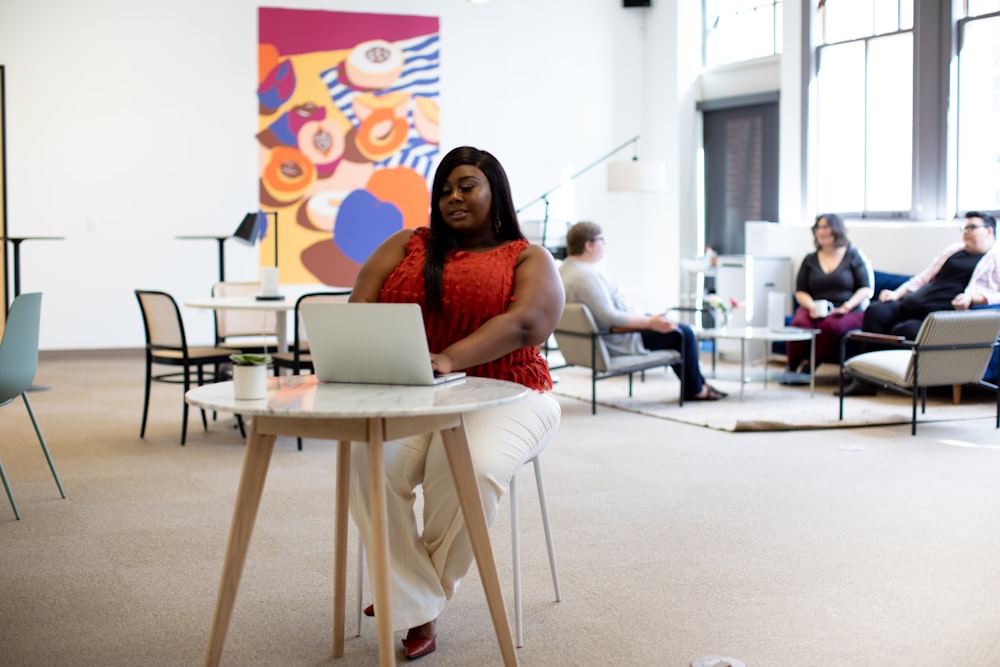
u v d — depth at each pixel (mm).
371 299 2742
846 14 8797
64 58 8953
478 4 9984
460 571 2562
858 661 2500
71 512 3973
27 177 8938
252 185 9484
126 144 9148
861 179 8773
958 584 3076
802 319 7609
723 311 6910
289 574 3201
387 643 2057
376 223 9820
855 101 8773
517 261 2674
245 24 9367
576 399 6941
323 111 9609
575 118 10438
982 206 7848
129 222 9203
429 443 2545
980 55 7797
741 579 3133
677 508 3998
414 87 9867
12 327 3719
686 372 6664
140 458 5008
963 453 5039
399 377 2344
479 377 2547
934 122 8031
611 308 6371
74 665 2500
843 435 5547
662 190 9070
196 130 9312
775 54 9578
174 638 2676
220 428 5855
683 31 10219
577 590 3037
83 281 9125
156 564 3311
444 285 2645
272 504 4082
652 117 10570
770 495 4199
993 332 5648
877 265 8156
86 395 7129
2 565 3301
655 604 2914
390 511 2459
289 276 9625
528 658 2531
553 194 10180
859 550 3436
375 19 9703
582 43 10406
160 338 5473
